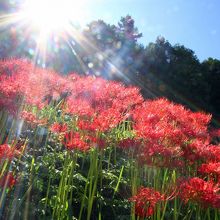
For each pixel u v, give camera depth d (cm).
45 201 144
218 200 121
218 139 203
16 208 138
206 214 156
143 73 942
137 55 969
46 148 177
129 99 181
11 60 207
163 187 143
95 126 144
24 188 148
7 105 145
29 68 204
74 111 159
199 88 1005
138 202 125
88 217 141
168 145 148
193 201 127
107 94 180
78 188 159
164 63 998
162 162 139
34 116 157
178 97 970
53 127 154
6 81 156
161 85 948
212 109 1019
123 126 196
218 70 1074
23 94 156
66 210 142
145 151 138
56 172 156
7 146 120
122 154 193
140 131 143
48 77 198
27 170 156
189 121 181
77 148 139
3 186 123
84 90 187
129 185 167
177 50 1050
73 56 532
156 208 142
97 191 158
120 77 697
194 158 151
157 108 176
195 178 124
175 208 144
